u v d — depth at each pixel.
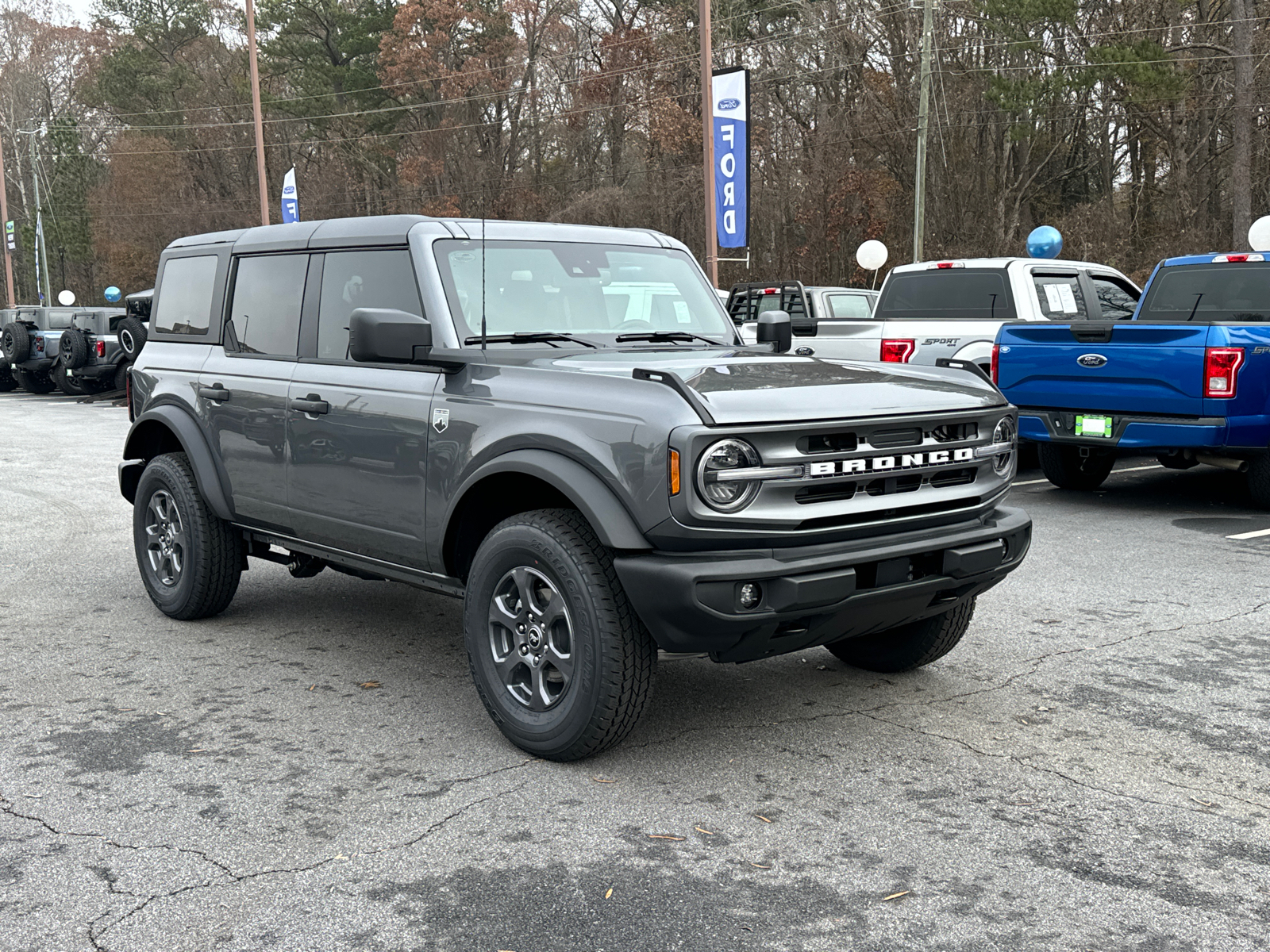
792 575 3.54
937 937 2.84
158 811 3.59
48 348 23.61
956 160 39.62
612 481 3.61
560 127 53.53
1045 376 9.21
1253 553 7.62
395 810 3.60
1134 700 4.69
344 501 4.77
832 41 41.81
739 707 4.58
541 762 4.01
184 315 6.02
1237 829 3.48
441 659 5.30
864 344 11.19
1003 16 32.53
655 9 50.50
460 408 4.17
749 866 3.22
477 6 55.88
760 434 3.52
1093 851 3.32
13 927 2.88
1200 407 8.34
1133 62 30.64
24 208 75.50
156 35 71.88
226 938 2.83
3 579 7.00
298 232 5.25
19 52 74.19
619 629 3.71
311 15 63.19
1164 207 37.75
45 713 4.54
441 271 4.51
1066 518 8.96
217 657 5.34
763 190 43.16
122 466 6.32
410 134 58.47
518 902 3.01
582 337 4.67
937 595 4.09
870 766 3.96
